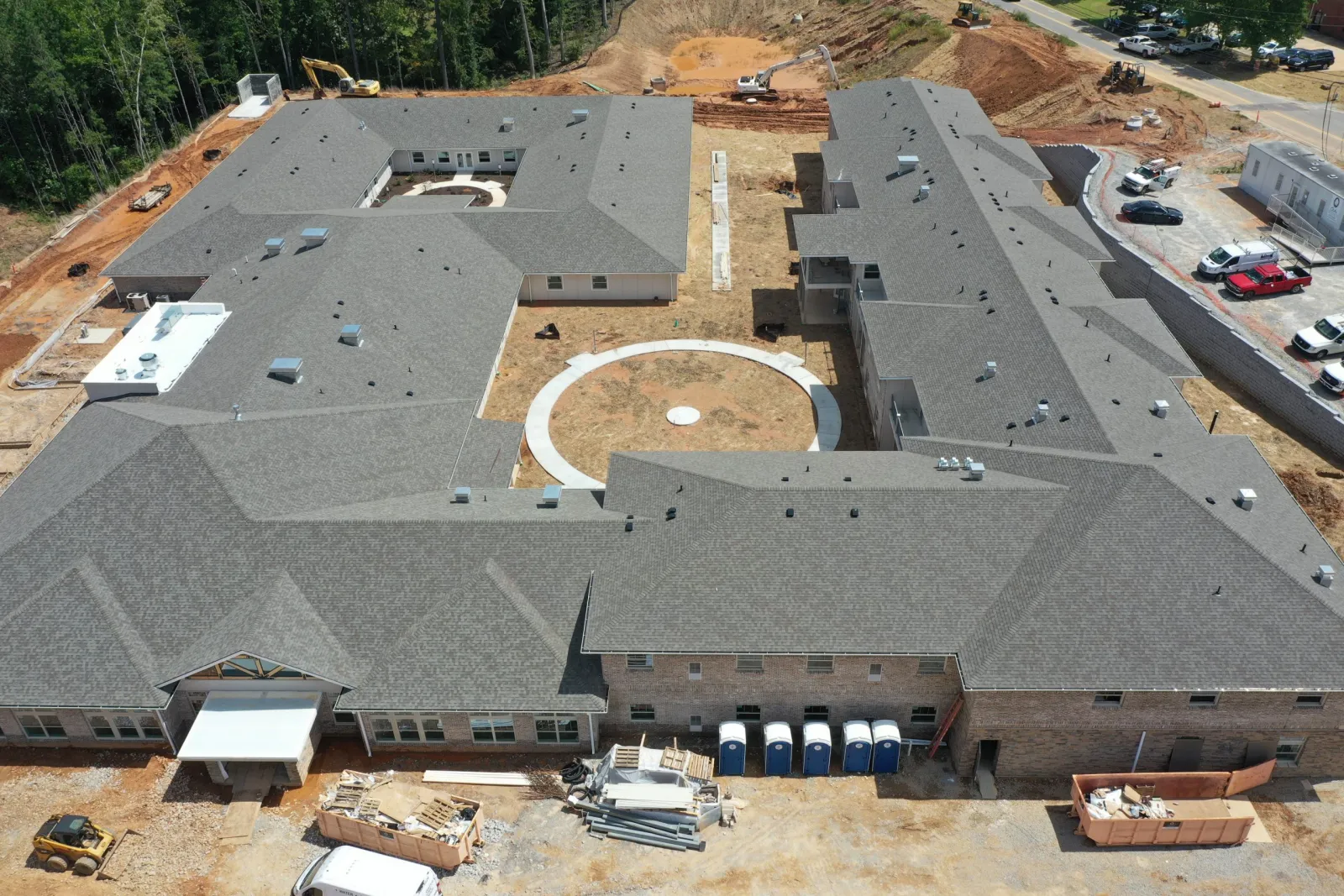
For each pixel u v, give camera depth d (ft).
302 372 173.17
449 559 136.67
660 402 197.26
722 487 140.56
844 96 290.76
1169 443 147.95
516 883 117.60
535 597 134.62
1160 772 128.47
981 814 124.57
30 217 280.92
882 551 131.44
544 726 131.03
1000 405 160.56
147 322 191.11
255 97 350.84
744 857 119.75
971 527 133.59
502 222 229.86
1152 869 117.50
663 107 299.38
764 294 232.32
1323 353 196.13
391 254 210.18
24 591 135.95
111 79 307.17
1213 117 295.07
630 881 117.50
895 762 128.98
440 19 367.86
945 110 268.21
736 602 127.44
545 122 290.56
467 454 167.53
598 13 431.43
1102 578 125.80
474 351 194.18
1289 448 181.78
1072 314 178.60
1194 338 209.46
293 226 224.74
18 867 119.65
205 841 122.31
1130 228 244.01
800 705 131.54
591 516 143.02
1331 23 361.10
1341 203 227.20
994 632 123.44
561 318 224.12
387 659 129.70
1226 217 247.29
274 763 129.18
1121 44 347.36
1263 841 120.26
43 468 158.30
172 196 289.12
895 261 203.62
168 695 127.85
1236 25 326.65
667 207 244.01
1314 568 127.54
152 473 143.43
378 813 121.39
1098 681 117.70
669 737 134.72
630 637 124.26
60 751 134.62
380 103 297.12
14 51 278.26
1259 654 118.83
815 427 190.60
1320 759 126.31
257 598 133.69
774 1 431.02
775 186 281.33
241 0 361.71
